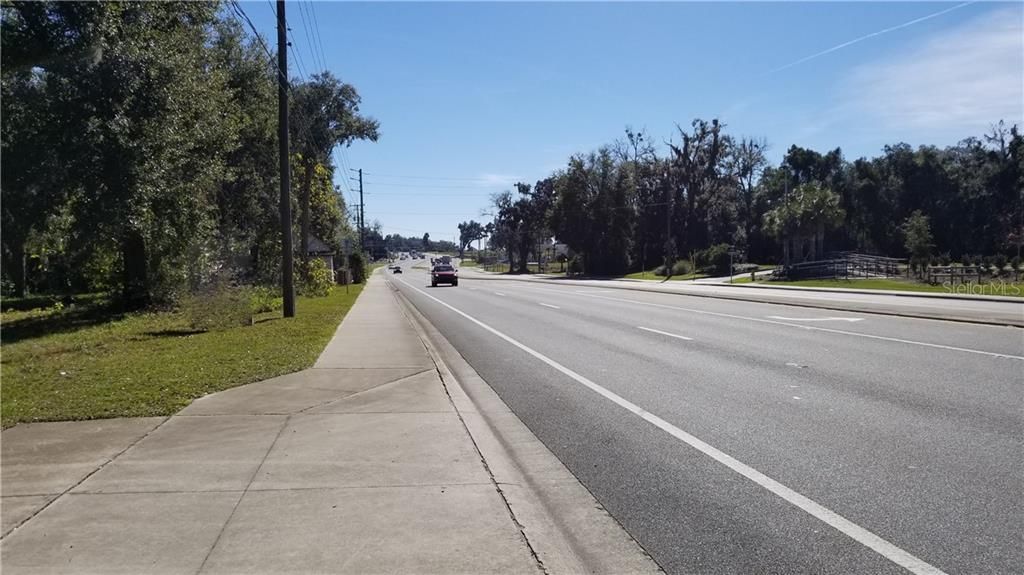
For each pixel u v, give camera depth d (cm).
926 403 871
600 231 8931
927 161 9144
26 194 1772
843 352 1316
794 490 573
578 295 3675
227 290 1969
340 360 1252
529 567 430
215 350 1370
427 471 612
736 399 923
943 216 8938
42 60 1727
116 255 2820
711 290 4041
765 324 1869
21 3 1659
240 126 2827
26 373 1104
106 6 1789
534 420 837
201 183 2331
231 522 493
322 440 710
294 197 4259
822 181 10256
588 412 872
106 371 1112
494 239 17225
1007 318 1872
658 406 895
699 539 482
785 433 748
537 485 595
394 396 934
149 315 2367
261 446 686
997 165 8594
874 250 9500
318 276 3928
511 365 1277
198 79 2233
